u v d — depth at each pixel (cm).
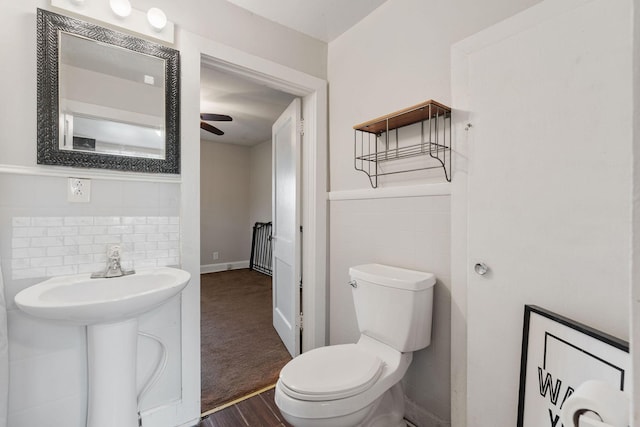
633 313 32
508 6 119
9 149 116
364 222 183
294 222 221
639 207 32
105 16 135
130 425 122
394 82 166
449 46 140
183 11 155
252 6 172
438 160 142
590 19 94
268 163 510
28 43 120
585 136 95
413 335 134
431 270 147
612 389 42
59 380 125
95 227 134
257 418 159
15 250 118
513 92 113
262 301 352
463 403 131
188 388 154
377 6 174
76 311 98
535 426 100
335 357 133
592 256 93
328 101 211
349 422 112
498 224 117
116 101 138
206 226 509
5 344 110
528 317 106
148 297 109
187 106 154
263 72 181
